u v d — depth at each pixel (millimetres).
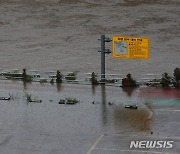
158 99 49250
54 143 37531
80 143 37312
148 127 40688
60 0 143500
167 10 130250
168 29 110125
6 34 109875
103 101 48906
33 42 101562
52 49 94812
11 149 36375
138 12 128625
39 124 42188
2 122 42844
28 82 57156
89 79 58781
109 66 78938
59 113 45250
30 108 46938
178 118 42844
